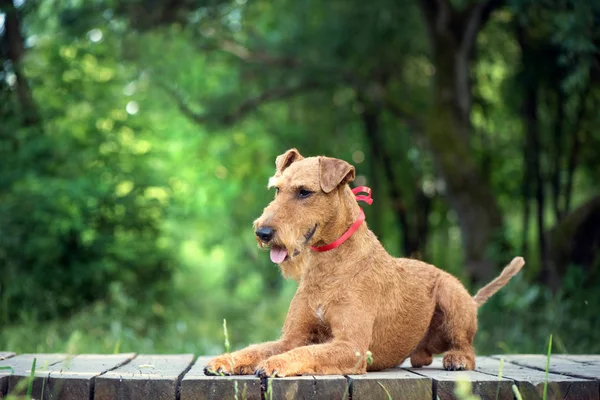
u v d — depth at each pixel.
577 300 9.11
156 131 12.63
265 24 17.53
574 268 9.59
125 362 4.58
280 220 3.80
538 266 12.13
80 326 9.14
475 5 12.59
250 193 20.34
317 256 4.01
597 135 13.43
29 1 11.98
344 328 3.82
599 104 12.34
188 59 16.62
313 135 19.14
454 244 20.88
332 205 3.96
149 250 11.95
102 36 13.70
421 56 16.88
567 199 12.99
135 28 13.65
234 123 16.14
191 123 17.14
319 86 15.56
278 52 16.12
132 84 15.47
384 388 3.30
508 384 3.52
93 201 11.01
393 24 14.74
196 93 17.59
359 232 4.09
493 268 12.09
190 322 11.76
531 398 3.51
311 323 3.99
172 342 9.44
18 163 11.12
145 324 10.61
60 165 11.41
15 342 7.67
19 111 11.29
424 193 18.59
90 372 3.88
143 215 11.80
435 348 4.64
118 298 10.24
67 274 10.68
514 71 13.98
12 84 11.45
